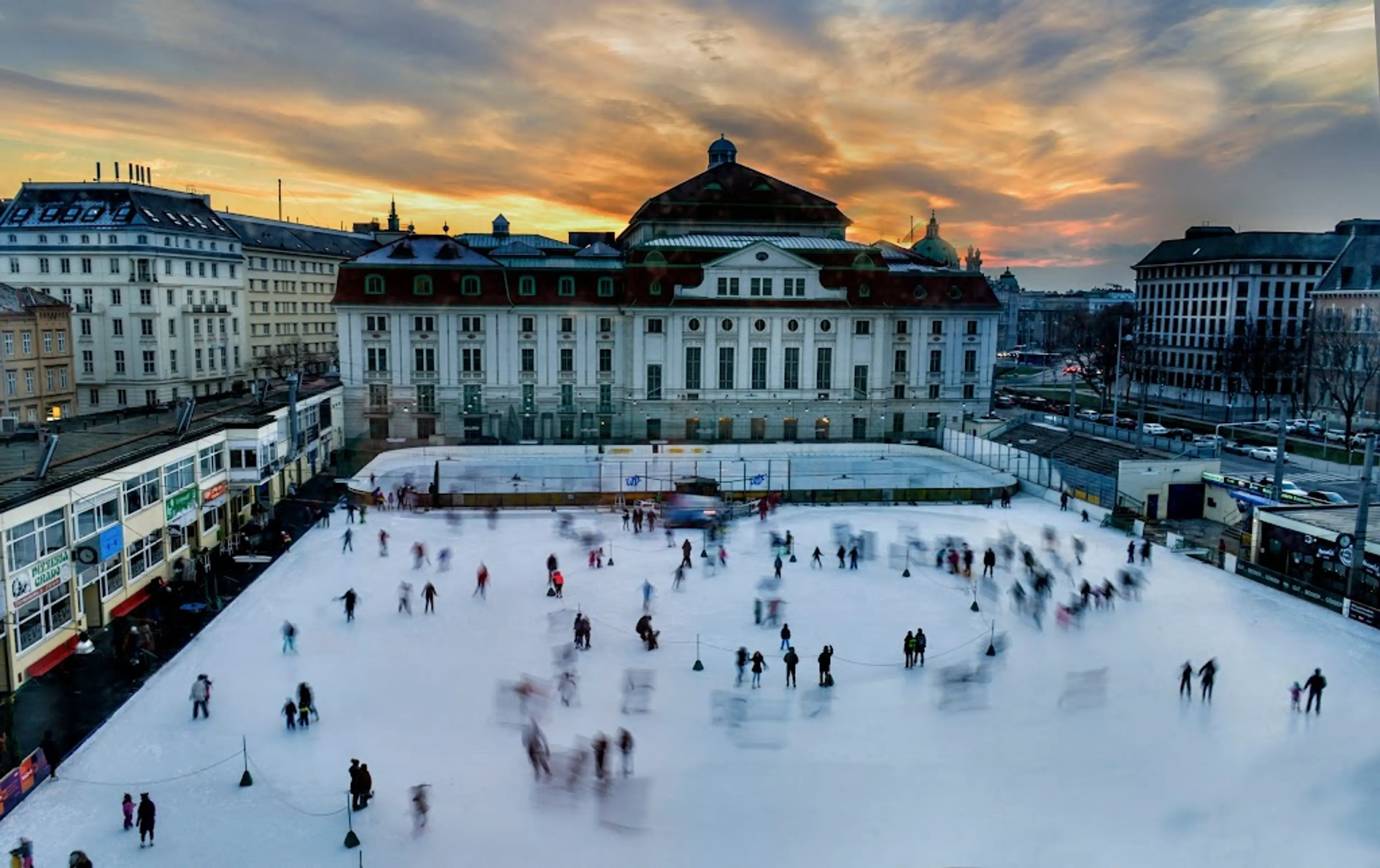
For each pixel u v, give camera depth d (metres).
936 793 30.42
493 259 104.12
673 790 30.39
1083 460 80.69
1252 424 109.31
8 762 31.44
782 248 95.19
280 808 29.19
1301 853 27.41
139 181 115.94
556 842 27.53
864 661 41.38
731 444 90.88
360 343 92.81
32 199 103.00
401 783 30.72
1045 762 32.50
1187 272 145.88
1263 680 39.81
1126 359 150.62
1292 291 134.12
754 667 37.97
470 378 94.38
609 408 95.81
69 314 86.44
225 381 114.69
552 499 72.12
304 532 63.53
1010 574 55.31
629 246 120.06
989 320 100.56
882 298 97.81
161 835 27.66
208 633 44.12
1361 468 84.31
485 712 35.97
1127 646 43.62
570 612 47.66
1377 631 46.12
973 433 98.19
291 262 140.50
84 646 41.59
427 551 59.00
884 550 60.62
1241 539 60.66
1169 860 27.00
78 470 43.50
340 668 40.06
